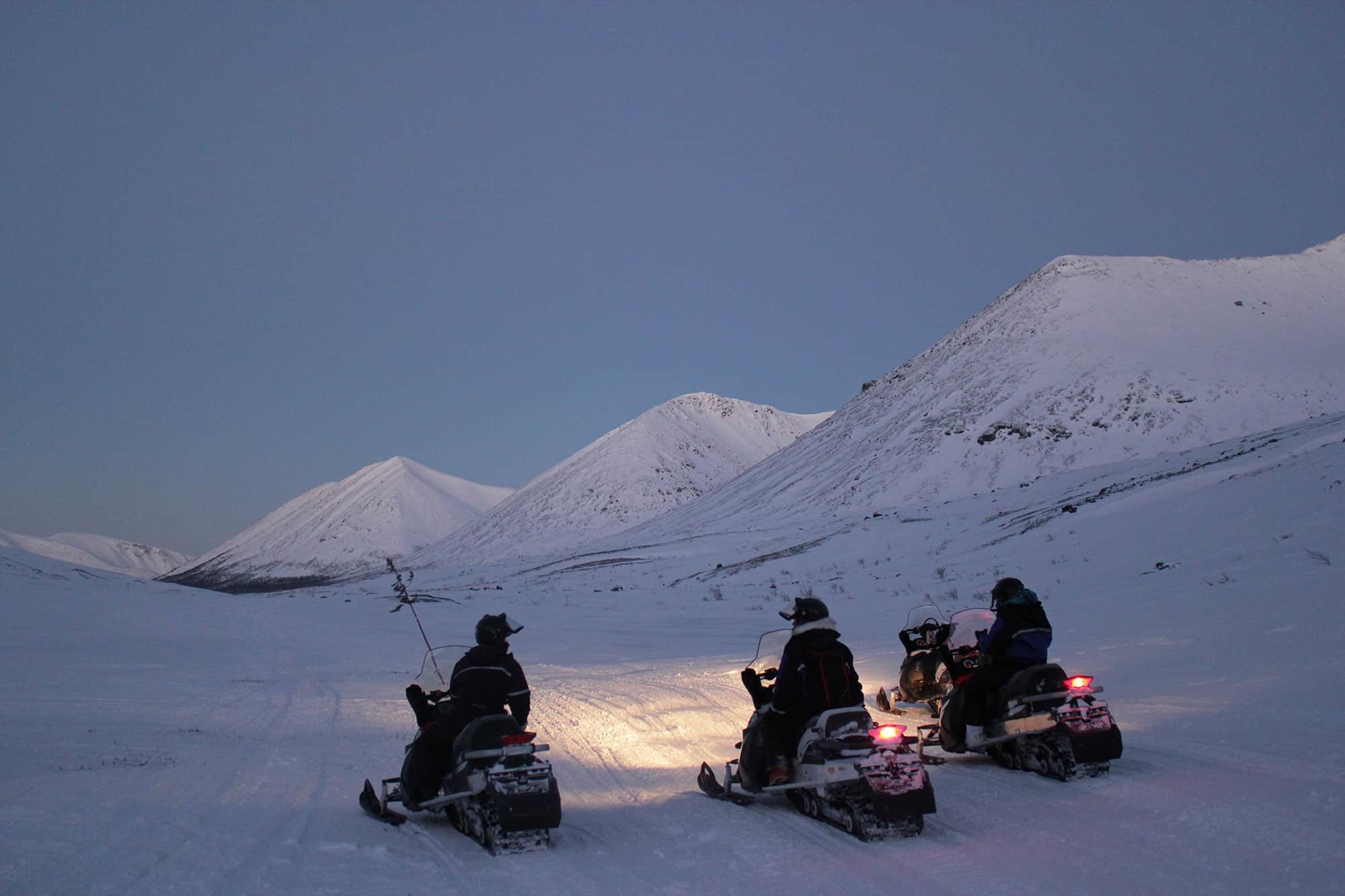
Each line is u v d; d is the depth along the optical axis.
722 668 16.47
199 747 10.48
